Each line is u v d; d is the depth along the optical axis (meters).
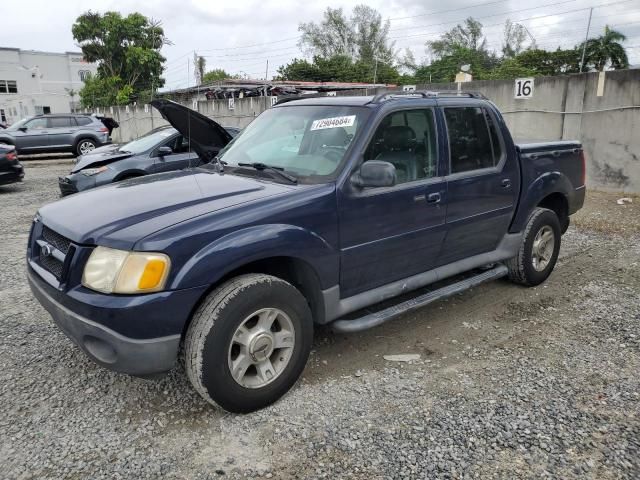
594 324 4.31
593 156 10.16
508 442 2.81
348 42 61.12
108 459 2.70
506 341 4.04
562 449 2.76
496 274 4.60
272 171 3.56
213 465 2.65
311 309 3.45
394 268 3.76
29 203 9.99
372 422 3.00
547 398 3.23
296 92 25.42
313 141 3.70
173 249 2.69
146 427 2.96
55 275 3.02
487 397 3.25
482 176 4.22
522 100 11.18
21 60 58.44
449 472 2.59
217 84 28.44
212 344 2.78
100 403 3.19
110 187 3.72
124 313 2.61
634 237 7.01
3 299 4.88
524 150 4.70
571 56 33.97
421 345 3.97
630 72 9.38
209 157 6.17
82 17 44.78
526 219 4.79
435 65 44.66
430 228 3.87
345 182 3.34
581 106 10.17
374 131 3.52
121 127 30.73
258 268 3.25
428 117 3.92
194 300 2.75
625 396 3.25
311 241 3.16
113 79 44.06
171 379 3.46
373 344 3.98
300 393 3.29
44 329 4.23
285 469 2.62
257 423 2.99
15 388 3.36
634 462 2.66
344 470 2.61
